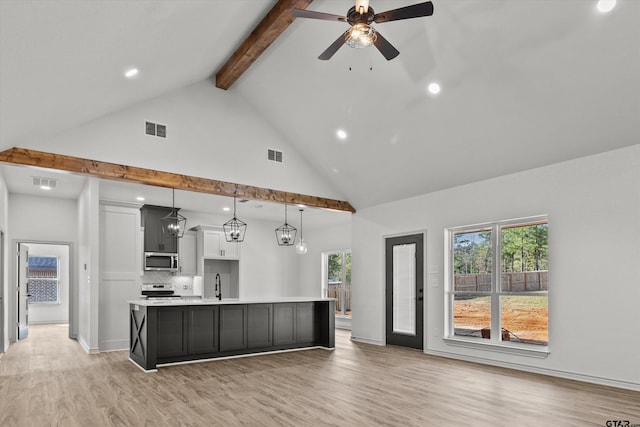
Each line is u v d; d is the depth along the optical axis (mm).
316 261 11008
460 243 6434
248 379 4910
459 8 4070
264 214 9875
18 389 4527
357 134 6402
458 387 4523
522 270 5586
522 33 3979
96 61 3750
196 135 6422
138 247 7297
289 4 4520
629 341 4430
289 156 7438
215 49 5414
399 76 5137
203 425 3412
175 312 5879
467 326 6234
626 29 3561
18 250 8328
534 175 5395
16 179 7141
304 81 5992
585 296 4809
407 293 7160
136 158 5855
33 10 2395
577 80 4133
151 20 3521
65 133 5336
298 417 3582
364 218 8055
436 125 5516
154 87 5566
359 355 6461
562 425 3377
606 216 4691
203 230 9547
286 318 6918
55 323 11453
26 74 3227
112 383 4758
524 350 5293
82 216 7809
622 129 4402
